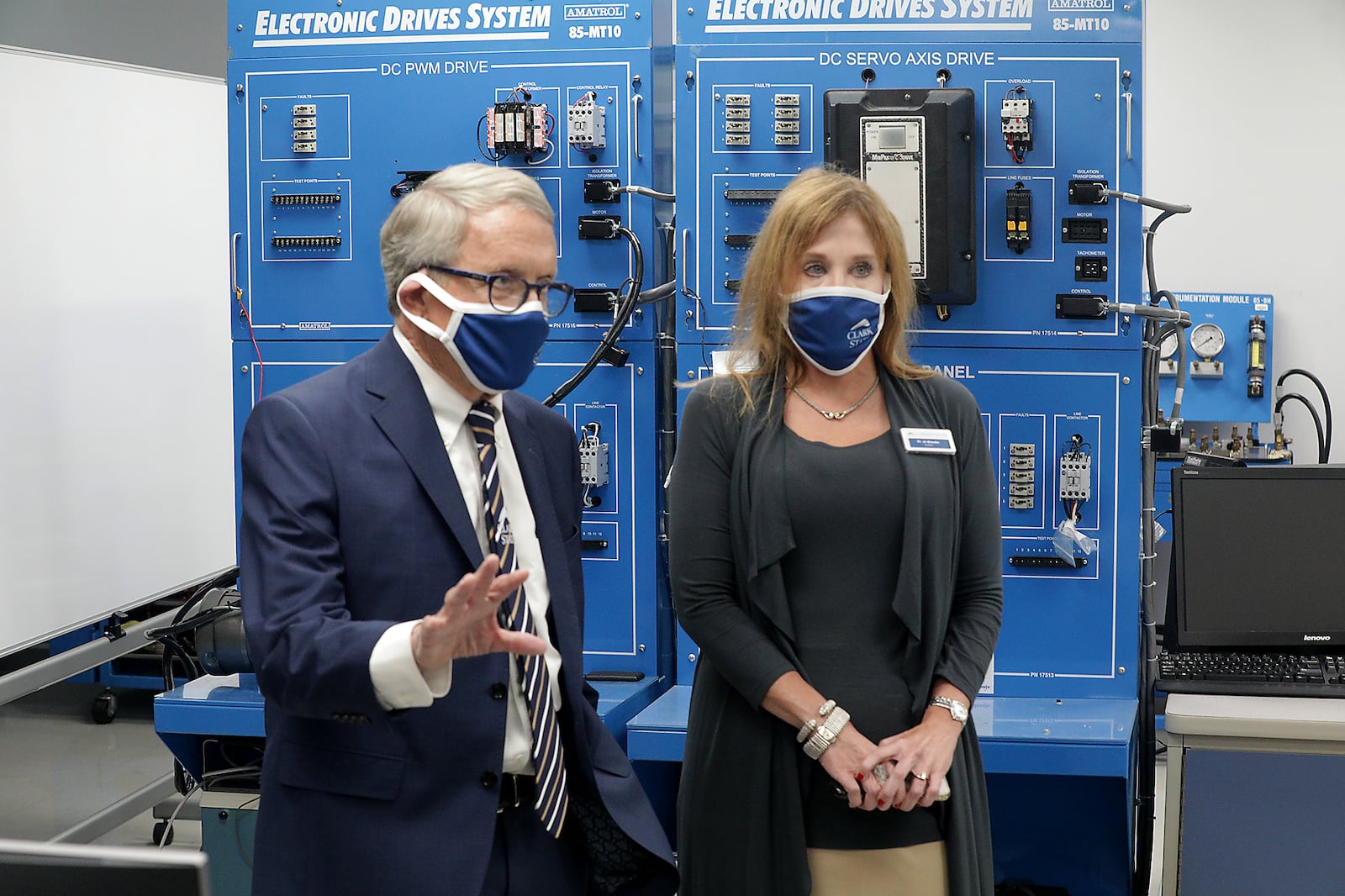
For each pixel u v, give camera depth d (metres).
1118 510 2.64
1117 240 2.62
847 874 1.71
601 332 2.80
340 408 1.37
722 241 2.70
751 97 2.67
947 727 1.68
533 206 1.37
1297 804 2.29
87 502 3.57
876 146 2.54
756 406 1.78
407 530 1.34
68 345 3.52
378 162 2.84
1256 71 4.55
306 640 1.24
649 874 1.49
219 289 4.00
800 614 1.72
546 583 1.45
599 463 2.80
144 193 3.74
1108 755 2.37
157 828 3.65
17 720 4.45
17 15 4.92
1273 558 2.62
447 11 2.81
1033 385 2.65
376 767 1.33
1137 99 2.59
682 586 1.77
